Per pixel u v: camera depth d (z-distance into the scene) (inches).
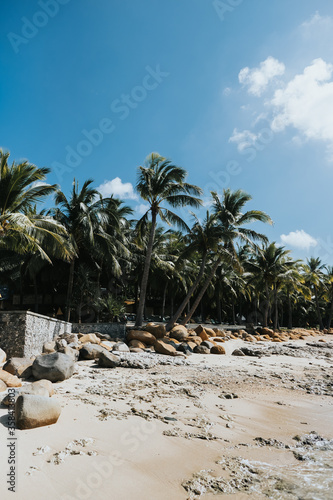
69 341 619.8
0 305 1326.3
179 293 1684.3
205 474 181.6
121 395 321.7
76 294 936.9
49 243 735.7
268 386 419.8
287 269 1565.0
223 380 439.5
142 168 933.8
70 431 220.7
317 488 170.1
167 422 254.8
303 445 232.1
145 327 825.5
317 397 372.2
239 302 2075.5
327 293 2298.2
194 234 1009.5
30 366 366.3
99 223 927.0
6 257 910.4
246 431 253.6
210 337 958.4
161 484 168.4
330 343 1125.1
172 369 498.6
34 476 162.9
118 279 1296.8
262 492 165.2
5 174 581.6
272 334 1282.0
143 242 1137.4
